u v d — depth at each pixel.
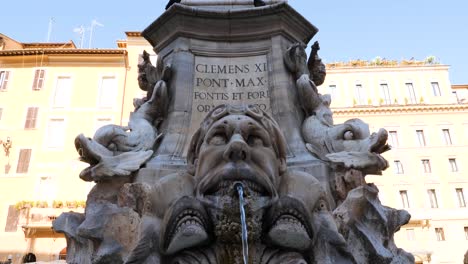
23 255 22.95
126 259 3.44
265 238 3.43
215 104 5.45
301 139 5.18
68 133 26.39
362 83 35.41
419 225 29.86
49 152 25.86
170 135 5.14
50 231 23.42
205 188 3.56
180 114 5.30
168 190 3.68
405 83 35.47
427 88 35.19
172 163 4.73
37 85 27.69
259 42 5.91
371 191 4.34
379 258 3.87
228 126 3.77
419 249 29.16
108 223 4.04
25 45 31.31
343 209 4.12
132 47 28.47
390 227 4.48
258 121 3.93
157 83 5.47
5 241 23.39
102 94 27.38
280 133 3.99
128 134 5.08
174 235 3.32
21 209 23.89
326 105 5.62
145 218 3.58
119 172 4.59
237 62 5.77
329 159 4.75
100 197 4.55
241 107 4.02
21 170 25.50
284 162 3.94
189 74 5.58
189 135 5.17
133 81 27.78
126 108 27.09
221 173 3.51
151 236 3.44
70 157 25.69
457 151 32.09
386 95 35.12
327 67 35.81
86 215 4.31
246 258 3.26
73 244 4.52
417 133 32.78
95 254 3.88
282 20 5.85
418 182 31.11
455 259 28.98
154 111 5.45
